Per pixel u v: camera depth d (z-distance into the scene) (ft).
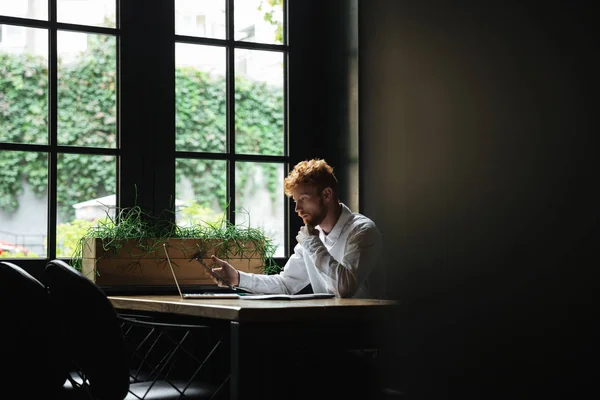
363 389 7.48
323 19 11.95
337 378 7.49
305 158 11.87
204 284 10.40
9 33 10.23
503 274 7.11
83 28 10.61
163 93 11.07
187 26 11.28
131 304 8.63
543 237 6.79
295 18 11.89
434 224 8.46
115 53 10.87
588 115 6.56
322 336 7.09
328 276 9.21
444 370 7.17
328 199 9.89
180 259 10.27
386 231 9.66
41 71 10.41
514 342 6.72
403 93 9.59
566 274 6.51
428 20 9.00
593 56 6.52
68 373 7.34
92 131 10.68
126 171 10.77
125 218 10.65
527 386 6.54
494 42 7.63
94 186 10.63
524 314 6.73
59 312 7.11
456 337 7.21
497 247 7.30
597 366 6.08
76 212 10.51
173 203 11.03
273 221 11.71
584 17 6.63
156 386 8.10
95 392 6.68
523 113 7.17
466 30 8.11
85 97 10.66
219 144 11.43
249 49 11.66
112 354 6.36
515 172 7.18
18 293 6.93
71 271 6.36
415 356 7.30
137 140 10.87
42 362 7.01
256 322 6.75
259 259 10.80
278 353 7.32
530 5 7.16
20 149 10.19
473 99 7.92
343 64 11.45
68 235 10.46
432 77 8.82
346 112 11.34
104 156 10.71
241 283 10.12
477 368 6.93
